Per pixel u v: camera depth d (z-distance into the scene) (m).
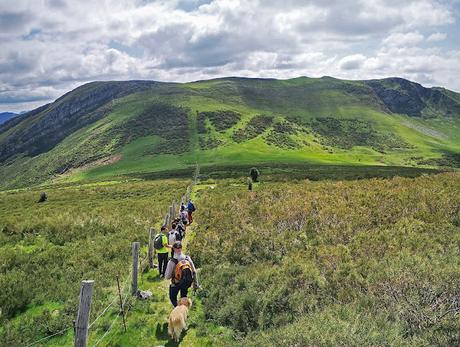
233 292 11.12
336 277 10.68
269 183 47.06
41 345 9.10
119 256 16.06
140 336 9.39
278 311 9.69
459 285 8.55
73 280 13.19
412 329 7.55
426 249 12.52
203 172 99.75
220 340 9.05
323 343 7.06
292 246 15.13
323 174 62.72
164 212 27.77
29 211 35.25
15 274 13.39
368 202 20.83
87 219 24.67
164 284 13.11
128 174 124.31
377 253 12.88
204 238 18.00
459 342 6.86
